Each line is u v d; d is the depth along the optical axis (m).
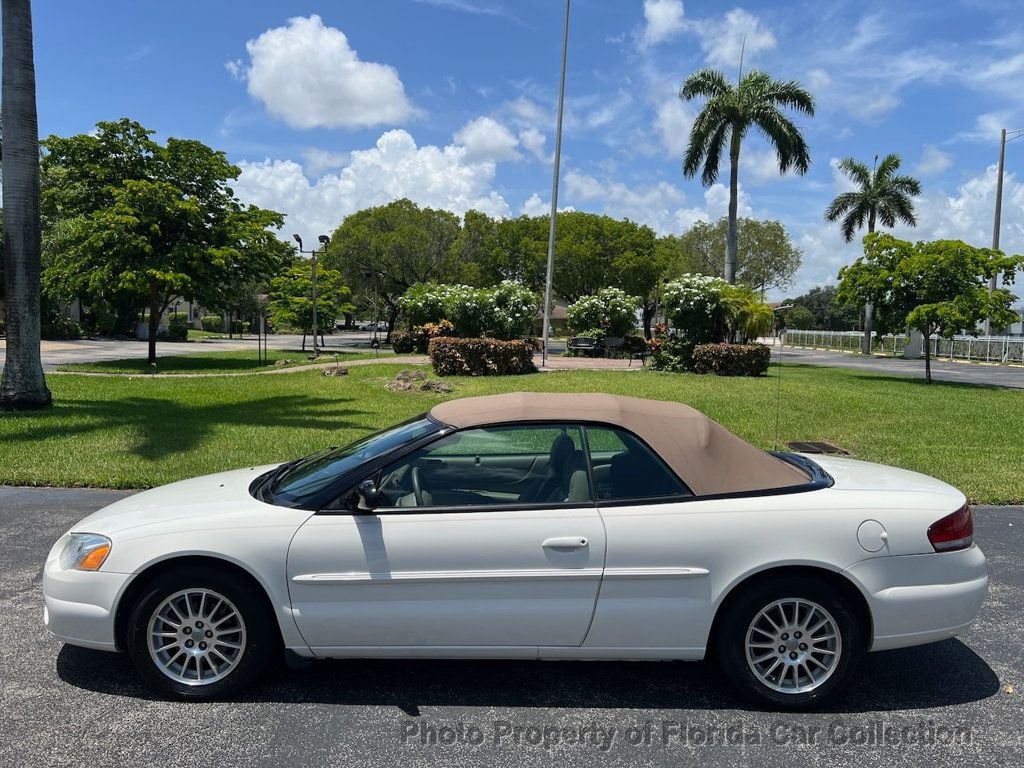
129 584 3.58
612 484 3.69
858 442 11.40
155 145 25.83
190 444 10.07
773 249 52.50
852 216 44.03
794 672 3.61
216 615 3.63
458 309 24.78
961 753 3.24
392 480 3.78
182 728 3.35
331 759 3.12
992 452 10.64
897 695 3.78
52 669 3.90
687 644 3.58
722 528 3.55
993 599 5.16
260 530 3.59
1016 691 3.84
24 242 12.91
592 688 3.81
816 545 3.55
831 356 46.56
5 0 12.32
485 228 51.53
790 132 30.34
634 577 3.53
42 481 8.02
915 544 3.61
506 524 3.56
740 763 3.15
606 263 49.09
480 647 3.59
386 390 17.28
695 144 31.52
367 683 3.82
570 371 22.75
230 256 25.11
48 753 3.13
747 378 20.86
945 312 20.92
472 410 4.05
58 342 40.03
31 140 12.87
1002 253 21.39
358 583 3.54
